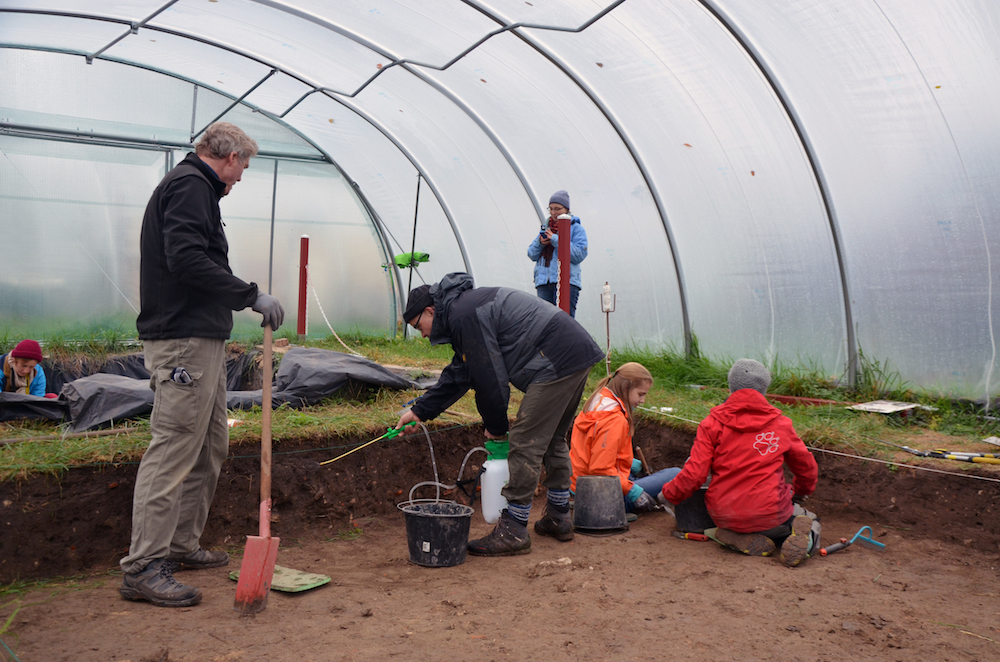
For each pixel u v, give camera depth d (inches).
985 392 217.8
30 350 232.8
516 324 149.1
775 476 157.3
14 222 343.6
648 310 322.0
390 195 417.7
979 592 134.4
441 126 353.4
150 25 315.0
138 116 369.1
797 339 268.2
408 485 196.5
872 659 105.9
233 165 129.5
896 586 137.2
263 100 386.0
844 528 176.2
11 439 156.1
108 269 362.6
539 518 192.1
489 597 130.9
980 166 208.5
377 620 118.8
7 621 115.3
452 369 155.8
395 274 441.7
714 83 250.5
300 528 172.7
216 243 129.7
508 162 347.3
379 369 230.7
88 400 177.8
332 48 317.7
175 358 124.4
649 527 182.4
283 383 216.4
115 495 149.5
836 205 245.1
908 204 227.5
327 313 423.5
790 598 130.3
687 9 228.8
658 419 229.5
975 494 163.5
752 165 263.0
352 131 392.5
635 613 123.0
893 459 178.4
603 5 233.0
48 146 350.0
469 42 278.5
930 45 201.9
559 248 229.3
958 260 219.6
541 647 108.7
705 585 137.5
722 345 295.6
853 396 242.8
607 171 313.9
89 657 103.3
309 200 416.2
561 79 285.1
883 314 241.0
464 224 398.3
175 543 139.6
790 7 213.5
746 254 278.8
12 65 340.8
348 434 185.8
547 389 149.3
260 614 120.3
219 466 143.4
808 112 237.9
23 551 137.5
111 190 363.3
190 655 104.2
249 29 313.3
